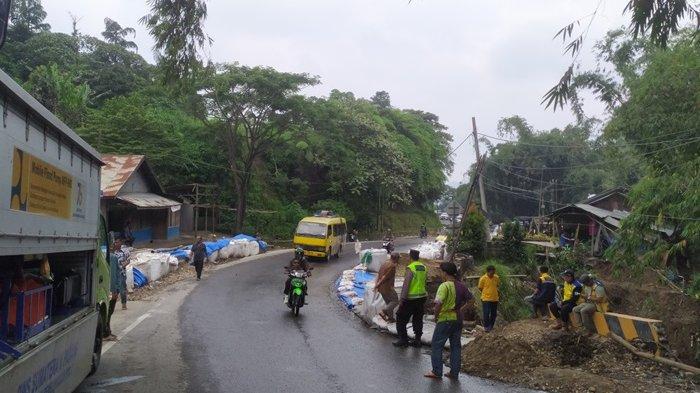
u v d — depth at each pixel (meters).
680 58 14.80
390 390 7.19
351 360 8.80
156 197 32.78
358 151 53.84
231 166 40.66
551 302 12.58
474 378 7.93
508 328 10.41
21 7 48.47
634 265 14.46
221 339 10.15
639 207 14.15
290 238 45.47
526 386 7.58
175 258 21.80
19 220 4.35
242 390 7.00
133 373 7.71
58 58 45.22
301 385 7.28
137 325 11.41
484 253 24.83
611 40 18.89
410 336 10.69
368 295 12.47
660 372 8.55
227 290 17.39
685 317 13.77
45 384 5.01
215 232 41.12
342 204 51.62
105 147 34.97
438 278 17.91
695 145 13.62
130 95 43.16
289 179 51.25
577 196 51.22
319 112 38.66
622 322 9.66
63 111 34.75
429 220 69.06
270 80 36.16
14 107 4.18
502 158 54.84
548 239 30.97
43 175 4.96
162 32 8.02
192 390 6.95
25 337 4.70
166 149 37.66
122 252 13.84
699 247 14.55
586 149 52.47
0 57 42.59
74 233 6.11
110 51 50.19
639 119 15.37
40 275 5.49
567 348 9.19
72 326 6.02
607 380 7.63
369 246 40.62
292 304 13.02
